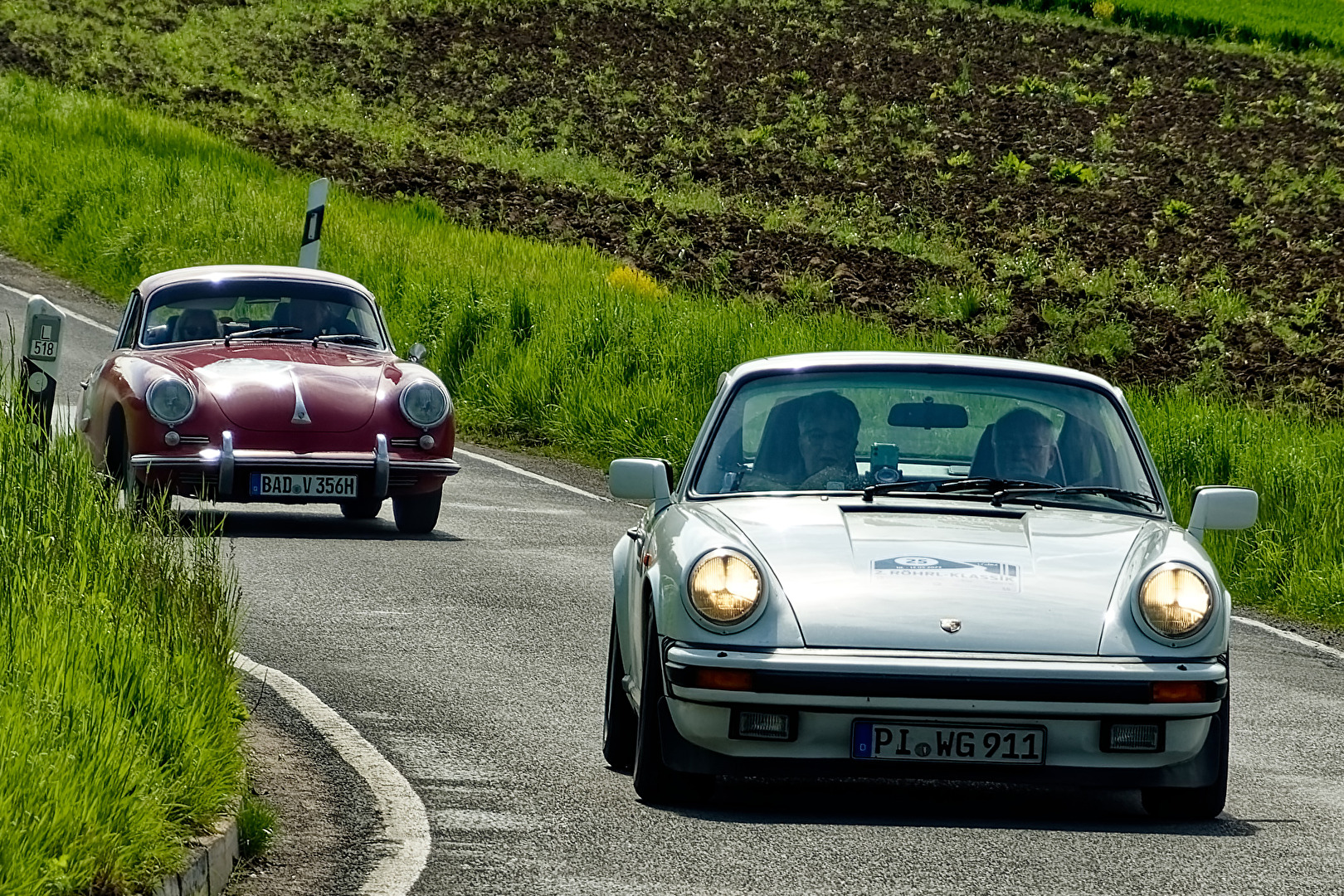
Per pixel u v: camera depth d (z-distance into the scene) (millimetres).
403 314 53500
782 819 14164
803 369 16875
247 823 12891
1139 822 14414
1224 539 31672
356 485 29266
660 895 11961
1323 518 31750
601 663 20609
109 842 10703
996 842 13547
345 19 131875
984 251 78375
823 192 90875
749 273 71000
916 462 16250
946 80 118500
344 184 84750
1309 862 13219
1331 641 26172
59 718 11812
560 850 13102
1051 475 16188
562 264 64875
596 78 117062
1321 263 77125
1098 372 57469
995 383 16797
